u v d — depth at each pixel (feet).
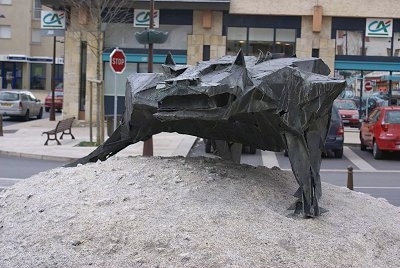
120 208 20.12
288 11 89.76
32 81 200.23
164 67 22.27
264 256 17.66
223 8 88.74
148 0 87.10
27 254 18.30
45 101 143.74
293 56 25.68
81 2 83.76
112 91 92.27
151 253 17.62
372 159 62.28
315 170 22.00
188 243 17.87
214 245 17.79
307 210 21.12
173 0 87.76
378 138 61.11
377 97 93.30
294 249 18.45
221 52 90.63
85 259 17.66
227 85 18.44
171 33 91.40
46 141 66.33
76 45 90.94
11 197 23.43
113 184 22.27
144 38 50.62
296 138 21.08
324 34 90.74
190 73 20.35
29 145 64.34
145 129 24.12
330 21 90.74
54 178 24.36
